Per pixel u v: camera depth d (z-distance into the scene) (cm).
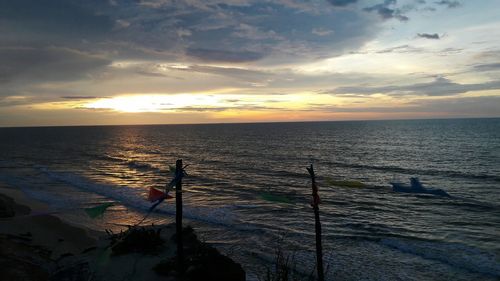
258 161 6034
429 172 4500
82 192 3497
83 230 2219
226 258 1344
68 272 1264
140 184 4003
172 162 6147
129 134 17350
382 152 6831
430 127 16400
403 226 2322
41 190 3616
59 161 6525
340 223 2406
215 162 6000
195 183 4025
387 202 3009
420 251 1856
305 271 1582
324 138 11031
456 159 5584
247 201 3088
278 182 4069
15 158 7106
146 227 1786
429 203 2947
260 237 2100
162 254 1441
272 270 1612
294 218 2519
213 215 2578
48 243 1955
